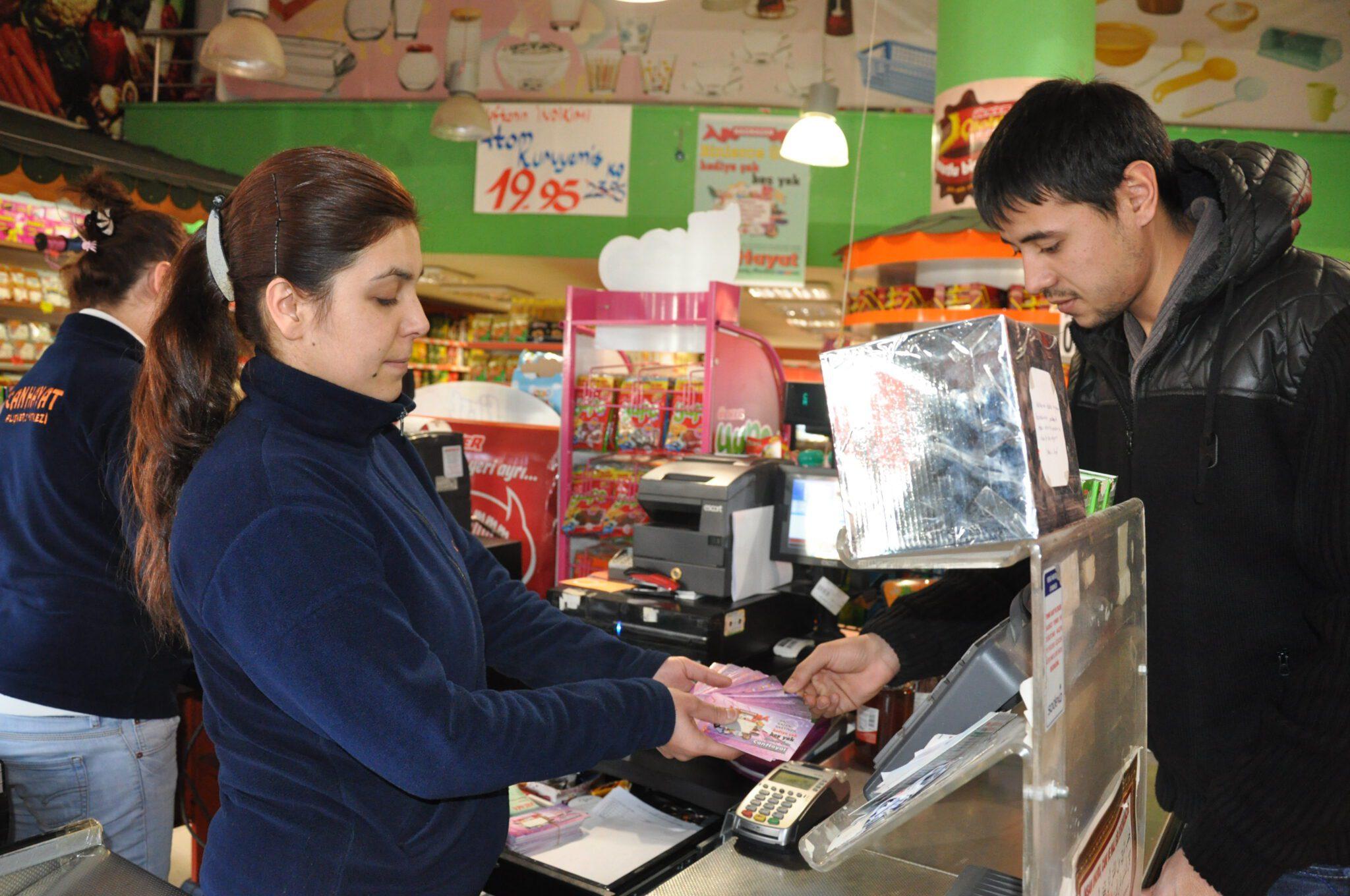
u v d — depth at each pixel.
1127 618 1.05
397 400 1.18
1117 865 1.03
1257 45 6.81
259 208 1.00
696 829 1.63
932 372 0.84
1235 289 1.18
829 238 7.05
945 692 1.06
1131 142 1.12
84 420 1.83
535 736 0.99
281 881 1.01
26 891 1.00
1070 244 1.16
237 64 5.19
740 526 2.16
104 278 2.00
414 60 7.57
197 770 2.77
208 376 1.09
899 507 0.87
